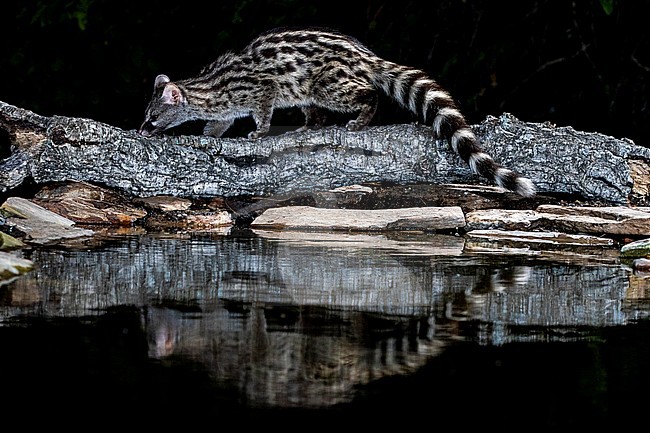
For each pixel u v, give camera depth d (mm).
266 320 5629
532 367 4719
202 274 7117
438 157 10422
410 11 15211
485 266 7711
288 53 11109
